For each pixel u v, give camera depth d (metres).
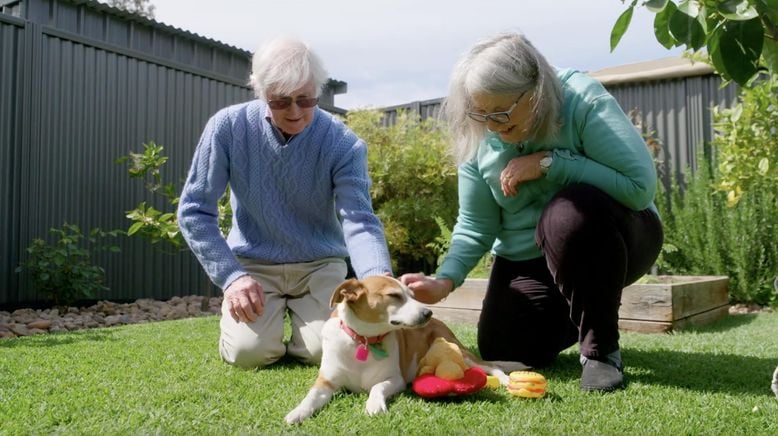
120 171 6.95
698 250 6.69
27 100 6.20
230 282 2.81
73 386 2.49
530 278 2.94
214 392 2.41
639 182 2.52
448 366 2.31
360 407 2.20
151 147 6.38
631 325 4.47
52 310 6.04
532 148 2.74
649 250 2.74
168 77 7.48
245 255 3.23
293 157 3.06
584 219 2.41
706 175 6.77
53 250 6.00
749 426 1.93
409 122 8.67
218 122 3.09
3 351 3.32
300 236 3.17
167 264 7.34
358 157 3.13
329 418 2.06
